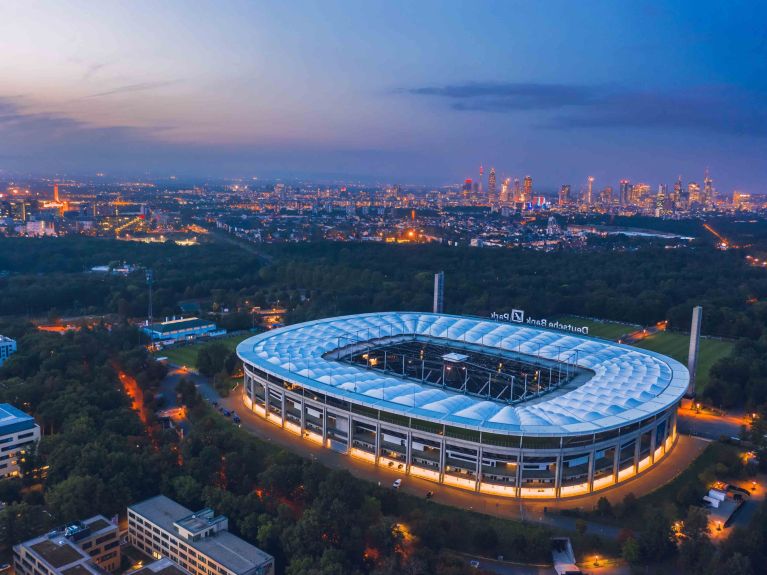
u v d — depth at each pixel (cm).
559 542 19462
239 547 18025
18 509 19212
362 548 18362
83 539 18025
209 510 19725
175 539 18425
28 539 18812
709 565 17325
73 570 16362
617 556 19088
